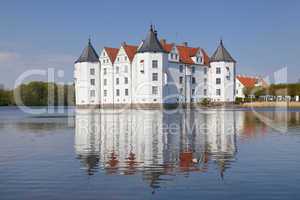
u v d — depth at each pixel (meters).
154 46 82.69
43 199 9.80
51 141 22.62
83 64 91.62
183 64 89.50
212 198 9.75
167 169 13.44
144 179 11.88
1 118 51.03
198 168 13.62
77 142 21.89
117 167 13.88
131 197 9.91
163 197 9.88
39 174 12.74
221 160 15.28
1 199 9.85
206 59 97.06
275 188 10.70
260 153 17.12
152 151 17.91
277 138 23.52
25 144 21.22
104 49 91.12
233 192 10.30
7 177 12.33
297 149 18.41
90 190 10.60
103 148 19.11
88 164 14.55
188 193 10.23
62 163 14.81
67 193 10.34
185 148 18.94
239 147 19.25
